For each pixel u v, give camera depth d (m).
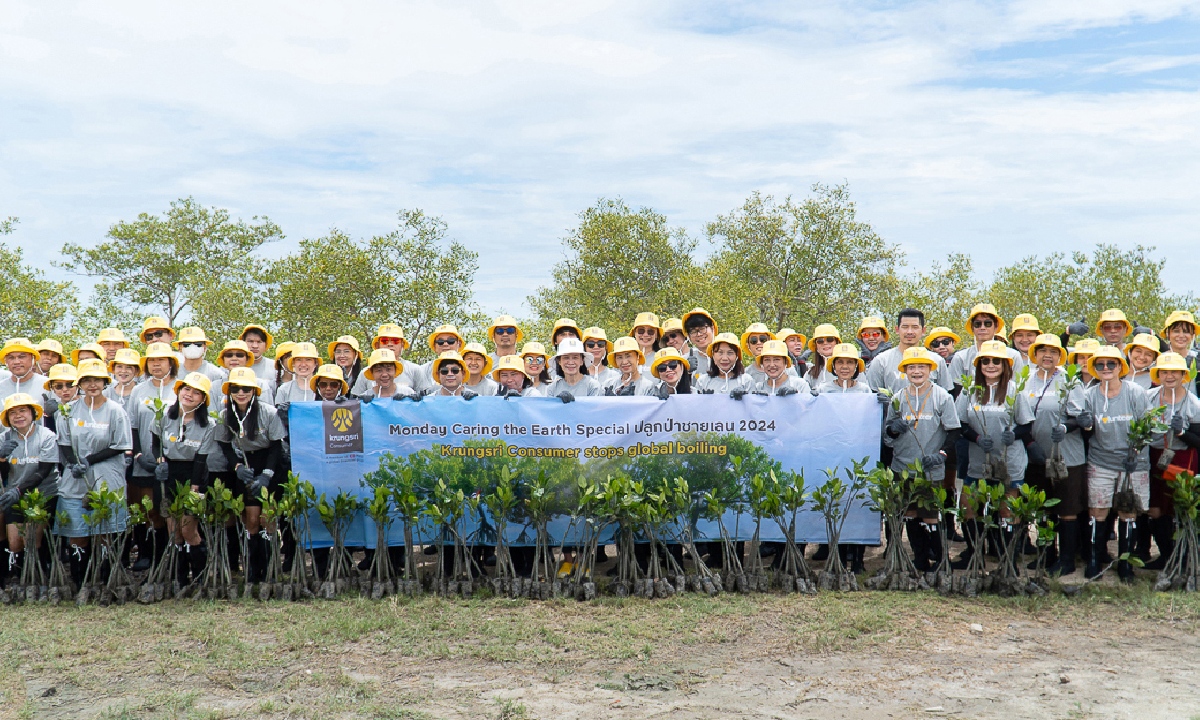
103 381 8.78
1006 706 5.85
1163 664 6.56
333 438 8.82
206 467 8.75
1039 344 8.75
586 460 8.77
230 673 6.60
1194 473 8.73
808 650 6.90
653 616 7.71
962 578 8.21
